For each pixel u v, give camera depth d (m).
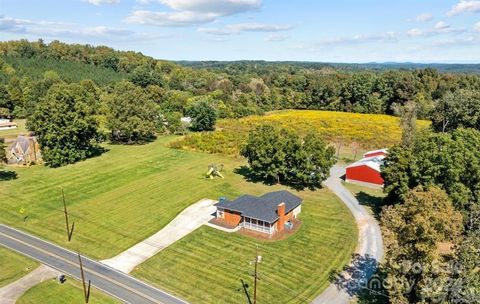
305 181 68.25
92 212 60.22
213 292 40.78
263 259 46.38
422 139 61.78
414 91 151.00
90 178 75.62
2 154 73.75
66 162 85.38
